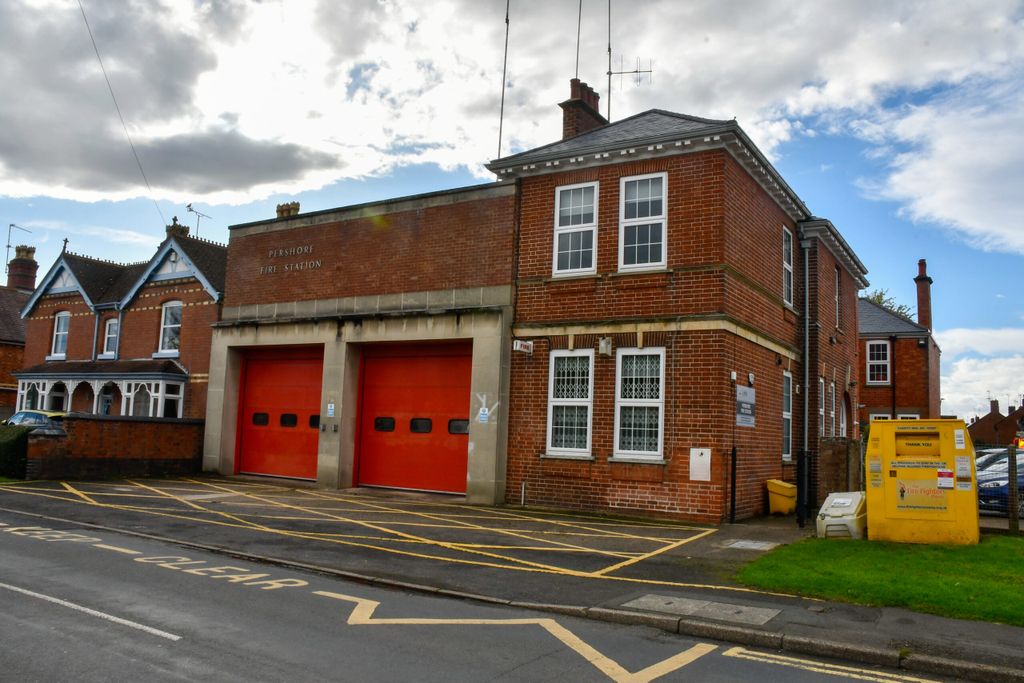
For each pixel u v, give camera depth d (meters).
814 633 7.10
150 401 25.39
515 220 17.52
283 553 10.95
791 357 19.28
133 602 7.94
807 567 9.71
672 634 7.46
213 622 7.26
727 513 14.65
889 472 11.36
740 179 16.14
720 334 14.66
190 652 6.31
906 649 6.64
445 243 18.48
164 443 21.80
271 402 21.92
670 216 15.59
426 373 18.89
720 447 14.45
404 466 18.88
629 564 10.48
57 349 30.58
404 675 5.89
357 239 20.08
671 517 14.70
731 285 15.28
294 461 21.16
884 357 37.41
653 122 17.53
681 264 15.31
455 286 18.14
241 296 22.36
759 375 16.77
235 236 22.84
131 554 10.66
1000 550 10.37
